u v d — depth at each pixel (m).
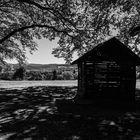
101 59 16.39
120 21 21.14
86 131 8.18
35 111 12.23
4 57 33.12
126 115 11.09
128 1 17.41
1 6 21.56
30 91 22.89
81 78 18.92
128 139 7.23
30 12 22.89
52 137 7.46
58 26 23.52
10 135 7.72
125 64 16.62
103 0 17.08
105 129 8.43
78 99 16.47
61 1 20.16
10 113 11.71
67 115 11.11
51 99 17.25
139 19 21.02
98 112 11.91
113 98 16.44
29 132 8.08
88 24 21.41
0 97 18.22
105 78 16.64
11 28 25.34
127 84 16.53
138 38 23.50
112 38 16.11
